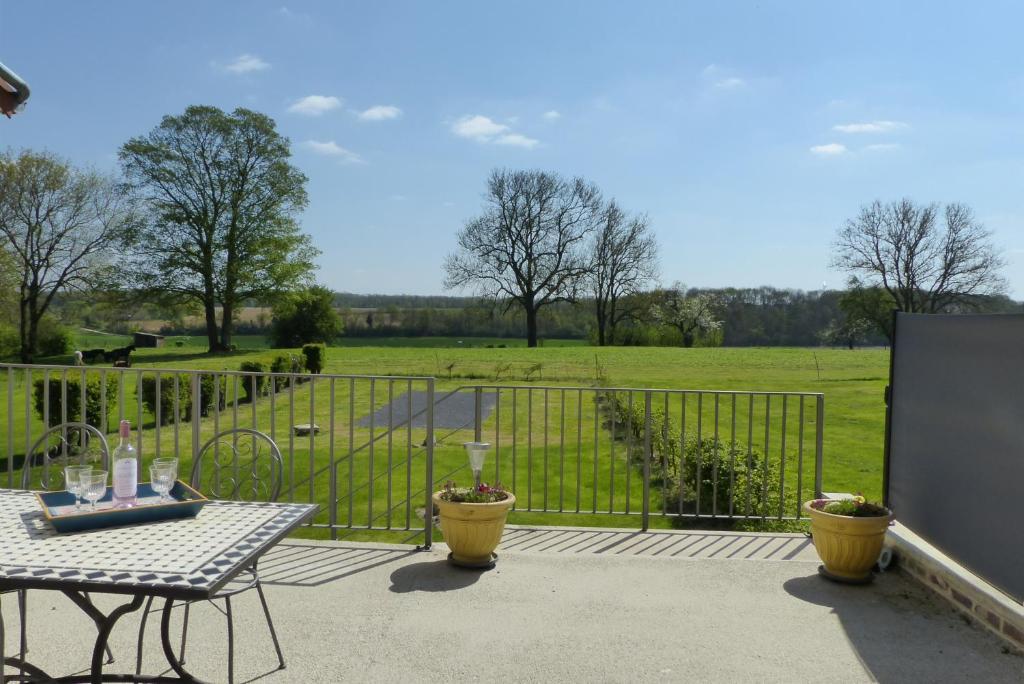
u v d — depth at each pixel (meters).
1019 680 3.04
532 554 4.58
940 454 3.97
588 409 15.18
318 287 39.31
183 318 34.69
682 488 5.38
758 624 3.58
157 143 32.28
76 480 2.64
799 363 31.27
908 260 36.91
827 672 3.10
